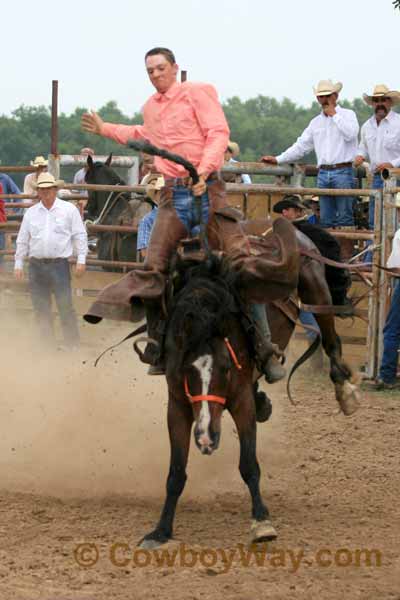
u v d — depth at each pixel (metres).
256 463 8.65
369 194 15.88
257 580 7.47
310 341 16.00
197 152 9.15
